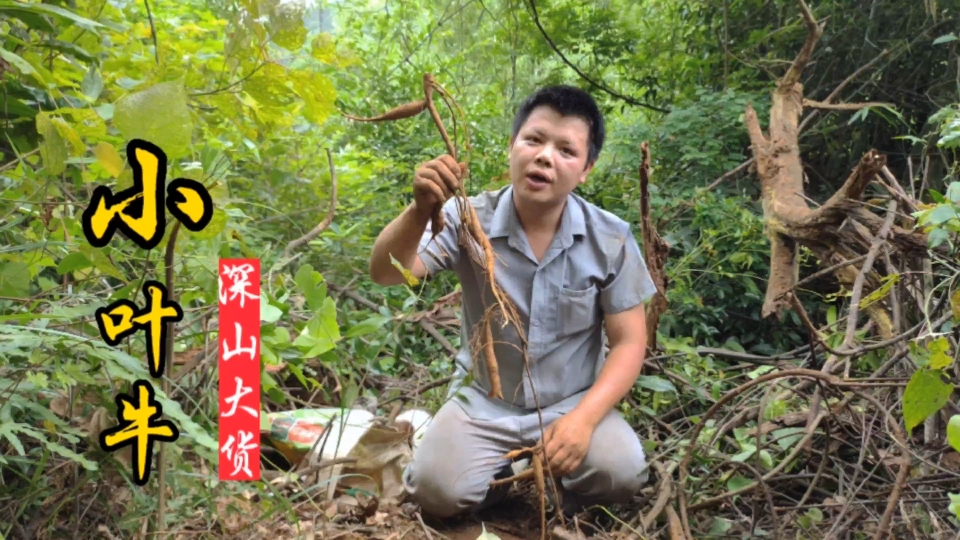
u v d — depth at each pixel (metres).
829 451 2.19
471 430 2.17
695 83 5.24
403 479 2.24
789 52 4.93
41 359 1.45
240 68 1.71
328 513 2.03
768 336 3.87
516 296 2.19
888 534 1.84
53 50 2.08
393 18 6.04
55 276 2.18
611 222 2.26
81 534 1.69
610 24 5.55
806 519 2.04
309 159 3.99
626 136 4.79
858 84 4.65
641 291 2.23
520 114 2.15
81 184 1.82
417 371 2.97
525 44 5.64
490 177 4.54
